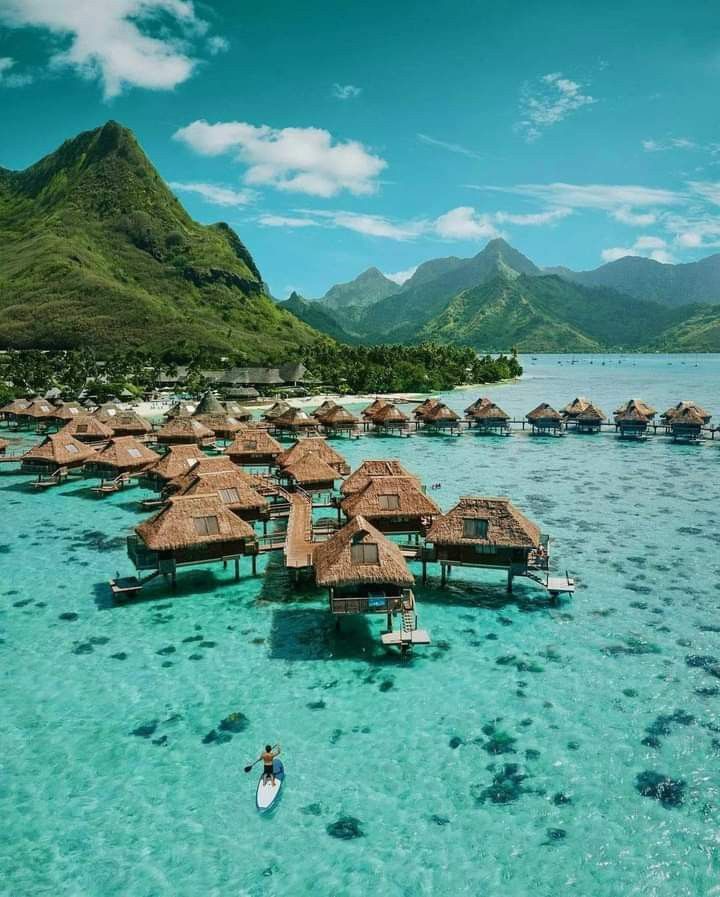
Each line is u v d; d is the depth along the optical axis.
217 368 192.38
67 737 22.94
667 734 23.12
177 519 34.84
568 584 33.94
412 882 17.28
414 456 75.88
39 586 36.34
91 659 28.27
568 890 17.08
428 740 22.86
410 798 20.19
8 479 63.34
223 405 95.31
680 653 28.77
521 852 18.25
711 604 33.75
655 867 17.78
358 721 23.94
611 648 29.23
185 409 92.50
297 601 34.47
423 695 25.61
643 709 24.62
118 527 47.34
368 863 17.88
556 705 24.89
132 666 27.69
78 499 55.41
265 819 19.36
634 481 61.97
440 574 38.06
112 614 32.78
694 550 41.78
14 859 17.92
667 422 88.56
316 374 174.25
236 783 20.80
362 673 27.23
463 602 34.22
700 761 21.75
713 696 25.44
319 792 20.41
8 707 24.66
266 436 63.56
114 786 20.61
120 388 129.88
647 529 46.19
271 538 39.84
